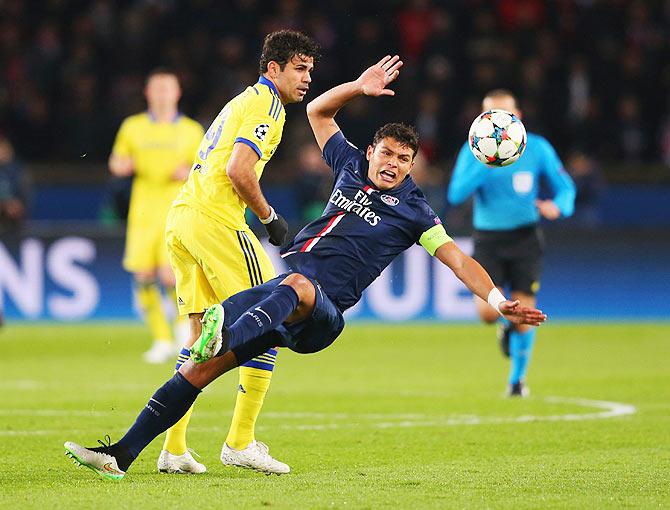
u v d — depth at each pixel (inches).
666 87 3255.4
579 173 2783.0
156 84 1958.7
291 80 976.9
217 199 979.3
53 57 3107.8
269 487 861.2
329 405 1441.9
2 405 1414.9
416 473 941.2
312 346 921.5
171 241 1002.7
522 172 1582.2
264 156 976.3
